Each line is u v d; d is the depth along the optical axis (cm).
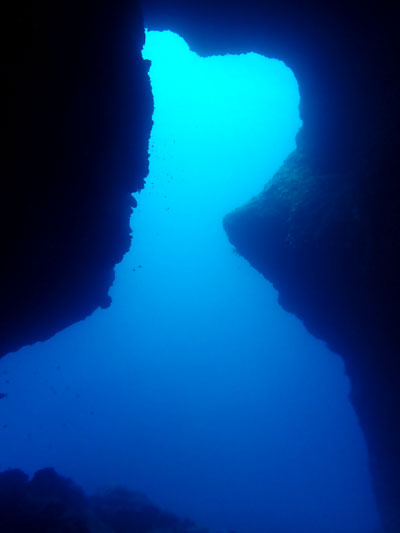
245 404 8138
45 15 629
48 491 1731
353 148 1241
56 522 1327
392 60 903
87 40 766
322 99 1316
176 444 7569
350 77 1124
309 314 1540
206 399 8256
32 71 632
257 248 1597
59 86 712
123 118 978
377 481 1577
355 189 1023
